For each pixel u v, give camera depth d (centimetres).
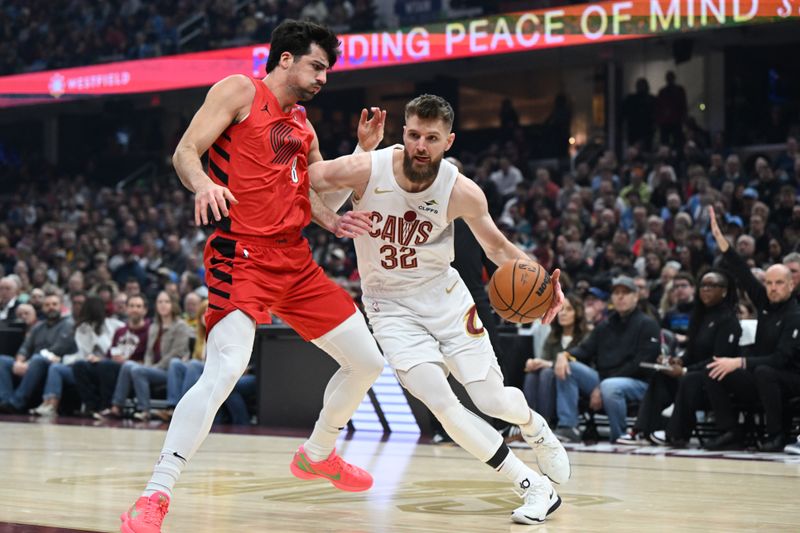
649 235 1376
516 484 445
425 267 459
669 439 867
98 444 825
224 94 409
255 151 415
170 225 2088
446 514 452
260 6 2345
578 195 1670
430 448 826
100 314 1227
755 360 830
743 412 857
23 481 570
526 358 980
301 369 1043
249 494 520
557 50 2166
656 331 912
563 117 2164
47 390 1216
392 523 424
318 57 423
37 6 2684
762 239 1307
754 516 452
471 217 455
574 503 494
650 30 1641
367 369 452
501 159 1956
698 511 467
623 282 920
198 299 1208
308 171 448
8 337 1315
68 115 2780
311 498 505
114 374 1180
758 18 1520
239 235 415
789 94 1958
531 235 1672
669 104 1895
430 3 2127
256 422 1099
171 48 2388
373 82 2381
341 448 824
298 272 432
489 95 2361
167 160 2652
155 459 702
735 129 1961
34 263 1919
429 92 2344
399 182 443
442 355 460
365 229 430
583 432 974
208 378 396
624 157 2045
